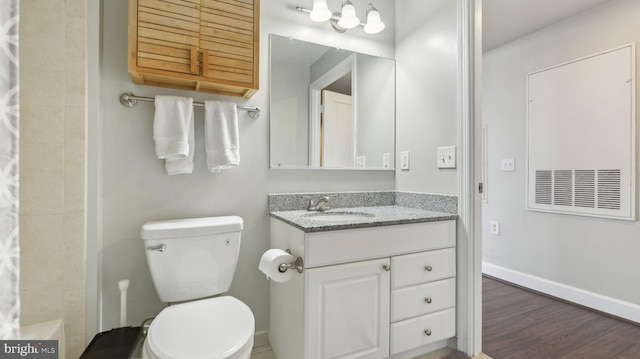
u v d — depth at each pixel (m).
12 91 0.51
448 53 1.69
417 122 1.92
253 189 1.70
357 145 1.99
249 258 1.69
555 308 2.19
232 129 1.53
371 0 2.05
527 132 2.58
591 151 2.18
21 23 1.17
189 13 1.35
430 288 1.55
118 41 1.40
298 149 1.81
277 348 1.58
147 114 1.46
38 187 1.19
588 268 2.21
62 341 1.21
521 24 2.39
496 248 2.84
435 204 1.77
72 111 1.23
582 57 2.22
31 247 1.18
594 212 2.16
